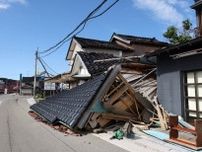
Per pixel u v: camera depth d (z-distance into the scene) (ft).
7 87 284.20
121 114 40.09
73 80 91.30
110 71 41.39
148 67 56.34
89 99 38.81
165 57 42.75
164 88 42.75
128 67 56.03
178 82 39.68
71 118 39.06
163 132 34.40
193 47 36.47
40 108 65.41
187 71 38.88
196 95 37.04
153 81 50.80
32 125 45.98
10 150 27.96
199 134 26.96
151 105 41.73
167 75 42.19
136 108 41.16
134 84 50.14
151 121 39.04
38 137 34.88
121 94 40.47
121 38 110.93
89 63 75.66
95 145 29.68
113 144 30.01
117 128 38.11
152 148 27.73
